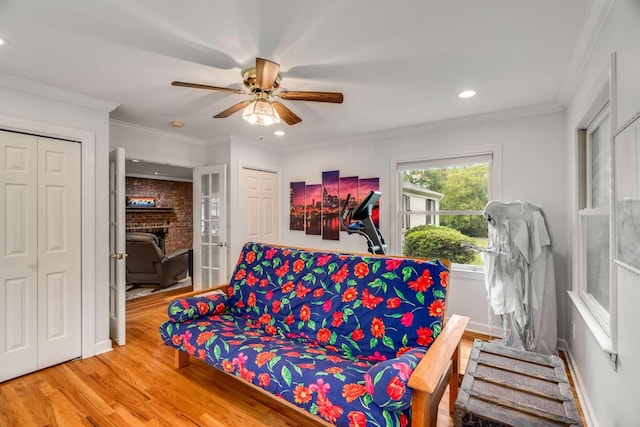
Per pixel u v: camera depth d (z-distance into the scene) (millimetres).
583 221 2199
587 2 1436
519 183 2941
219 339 2033
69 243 2527
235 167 4027
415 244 3635
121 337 2818
